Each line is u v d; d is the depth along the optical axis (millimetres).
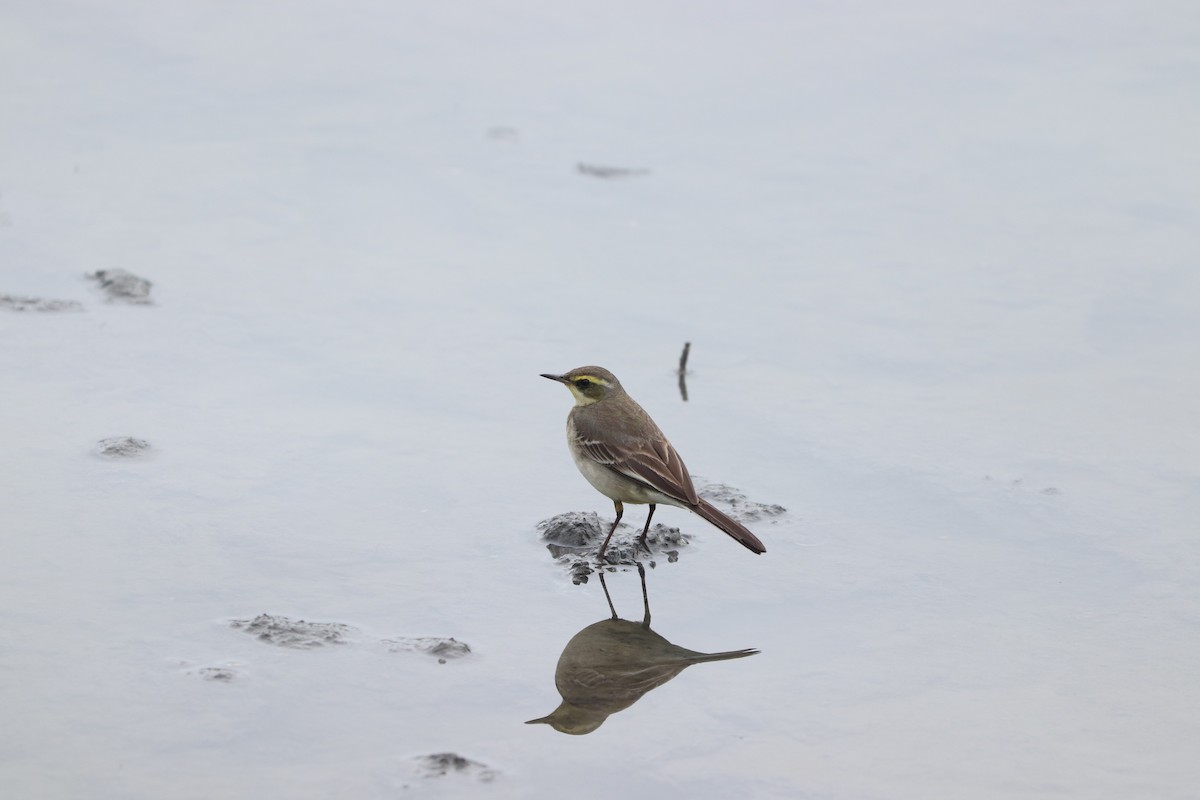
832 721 9875
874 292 17812
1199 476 13633
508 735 9531
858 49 26250
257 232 18828
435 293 17391
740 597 11664
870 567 12125
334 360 15539
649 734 9633
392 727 9531
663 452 12312
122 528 11961
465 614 11117
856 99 24141
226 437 13688
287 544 11906
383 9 27891
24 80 23641
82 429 13625
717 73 25172
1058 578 11938
